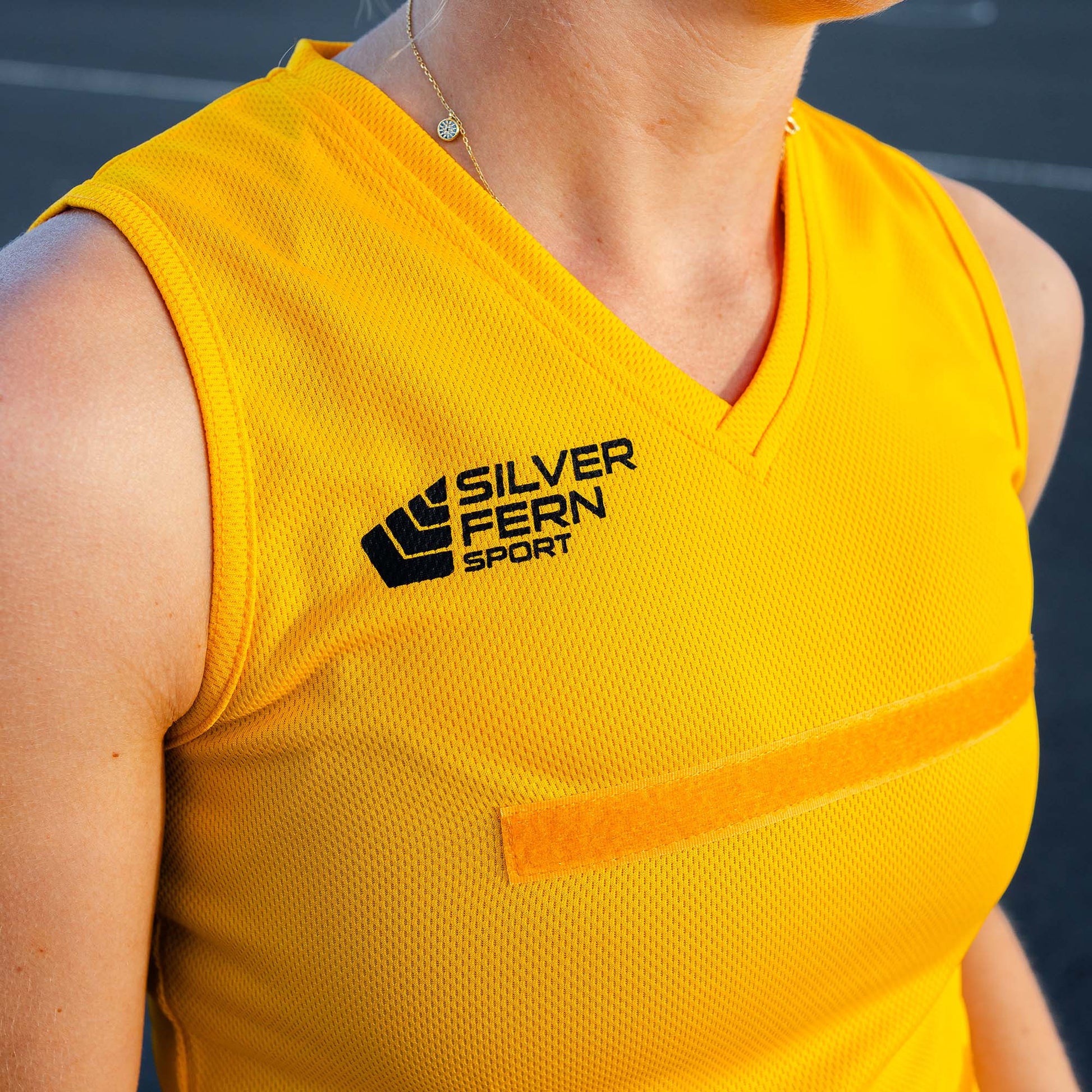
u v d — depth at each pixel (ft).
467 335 2.90
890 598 3.02
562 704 2.88
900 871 3.05
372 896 2.89
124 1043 2.89
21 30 29.99
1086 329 16.22
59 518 2.74
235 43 29.55
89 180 2.90
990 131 24.85
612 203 2.99
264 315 2.85
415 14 3.01
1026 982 3.55
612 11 2.90
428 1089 2.95
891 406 3.08
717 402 2.96
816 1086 3.12
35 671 2.74
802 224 3.13
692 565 2.93
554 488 2.89
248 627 2.83
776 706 2.95
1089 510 12.86
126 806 2.83
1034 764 3.21
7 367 2.74
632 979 2.93
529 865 2.89
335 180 2.93
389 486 2.85
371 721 2.87
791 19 2.87
